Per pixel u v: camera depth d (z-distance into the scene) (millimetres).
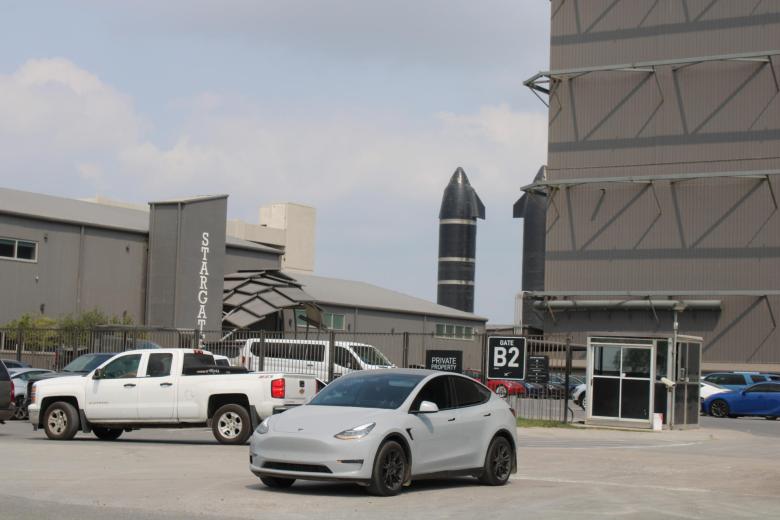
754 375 45906
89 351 38000
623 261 66688
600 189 67625
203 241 62688
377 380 14523
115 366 22547
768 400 40625
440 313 82625
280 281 67000
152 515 11258
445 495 13773
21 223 56688
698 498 14109
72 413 22297
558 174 68875
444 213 124312
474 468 14789
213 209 63438
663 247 65688
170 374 22234
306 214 98938
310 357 33531
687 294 64500
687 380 32719
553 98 69312
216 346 35094
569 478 16531
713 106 64875
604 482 15992
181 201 61625
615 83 67625
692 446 25312
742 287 63406
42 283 57438
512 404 36656
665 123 66062
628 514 12281
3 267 55750
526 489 14750
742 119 64062
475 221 124812
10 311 55906
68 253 58781
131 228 61875
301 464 13109
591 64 68250
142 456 18422
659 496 14227
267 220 97375
